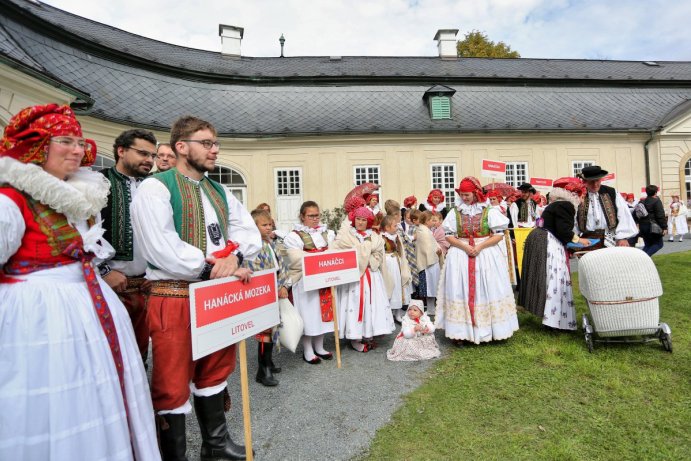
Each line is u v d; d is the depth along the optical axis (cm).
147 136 294
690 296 571
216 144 238
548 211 472
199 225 228
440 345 464
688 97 1964
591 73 2141
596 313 389
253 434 282
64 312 165
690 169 1816
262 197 1560
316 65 1986
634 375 339
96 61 1266
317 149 1596
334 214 1586
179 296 218
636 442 249
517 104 1817
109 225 277
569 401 304
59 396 155
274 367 407
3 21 1005
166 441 215
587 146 1766
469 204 453
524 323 520
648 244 734
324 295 426
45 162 176
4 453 147
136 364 190
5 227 156
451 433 270
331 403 327
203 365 241
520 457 240
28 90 725
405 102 1744
